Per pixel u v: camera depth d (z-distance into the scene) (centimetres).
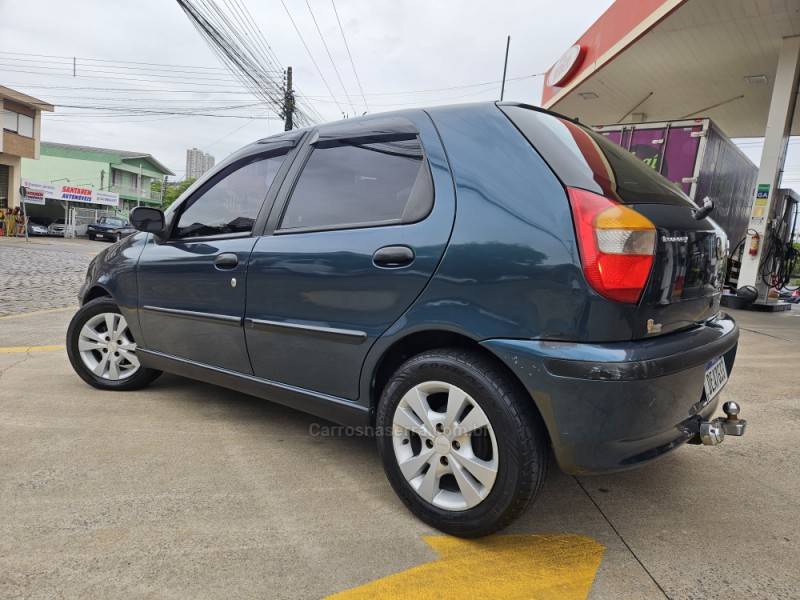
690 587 184
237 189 301
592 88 1231
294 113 1723
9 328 583
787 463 283
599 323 178
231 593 175
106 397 360
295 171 274
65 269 1273
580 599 177
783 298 1231
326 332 238
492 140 212
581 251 179
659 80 1145
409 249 212
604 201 186
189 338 311
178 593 174
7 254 1611
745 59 988
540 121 223
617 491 251
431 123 231
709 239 222
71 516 215
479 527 198
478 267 195
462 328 197
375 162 243
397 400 217
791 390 409
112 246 381
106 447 281
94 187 4444
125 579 180
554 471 271
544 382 180
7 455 268
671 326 200
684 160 793
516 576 187
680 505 239
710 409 229
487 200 201
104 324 377
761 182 932
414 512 217
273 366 268
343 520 219
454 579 185
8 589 173
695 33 895
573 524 222
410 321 211
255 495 237
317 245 244
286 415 335
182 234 322
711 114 1359
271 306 262
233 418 328
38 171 4325
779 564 197
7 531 204
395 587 180
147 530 208
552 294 182
